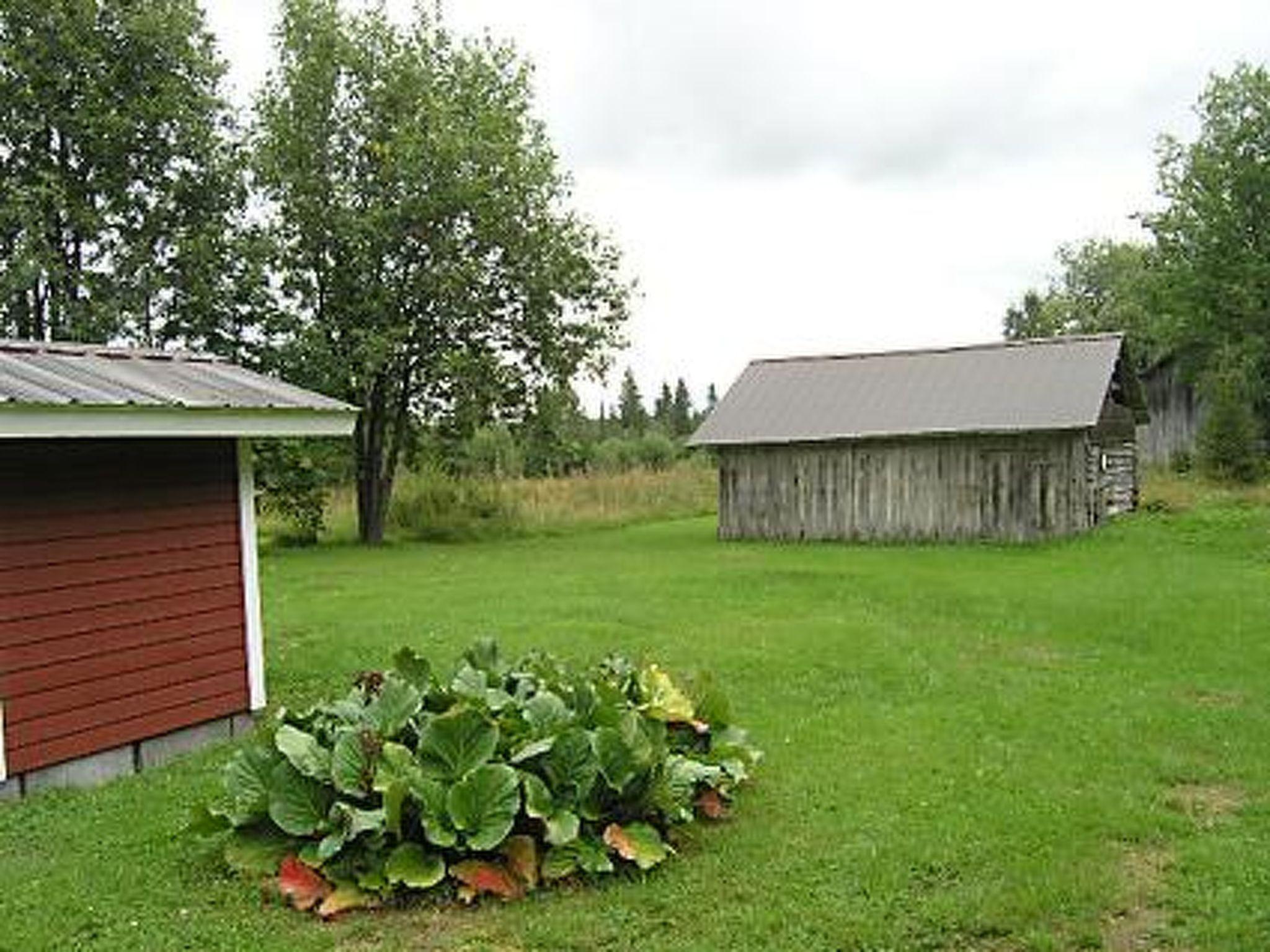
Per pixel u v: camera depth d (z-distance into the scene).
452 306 25.45
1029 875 5.32
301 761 5.53
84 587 7.36
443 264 25.31
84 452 7.40
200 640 8.27
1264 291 41.53
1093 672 9.91
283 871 5.18
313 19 25.81
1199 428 37.50
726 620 12.45
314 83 25.61
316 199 25.36
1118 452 24.16
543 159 26.70
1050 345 23.52
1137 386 24.55
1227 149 42.78
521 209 26.02
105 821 6.40
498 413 26.95
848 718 8.36
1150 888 5.25
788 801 6.45
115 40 23.34
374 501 25.91
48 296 22.86
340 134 26.02
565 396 27.45
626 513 30.00
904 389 23.45
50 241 22.75
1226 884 5.27
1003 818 6.13
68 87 22.66
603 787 5.67
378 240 24.95
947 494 21.91
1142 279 48.50
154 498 7.91
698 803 6.17
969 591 14.45
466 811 5.28
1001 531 21.41
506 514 27.53
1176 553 17.84
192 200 24.38
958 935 4.78
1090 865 5.46
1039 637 11.53
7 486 6.90
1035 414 20.89
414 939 4.76
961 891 5.16
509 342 26.86
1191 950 4.64
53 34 22.59
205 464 8.38
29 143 22.72
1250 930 4.76
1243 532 19.20
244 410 7.66
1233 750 7.52
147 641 7.81
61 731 7.16
